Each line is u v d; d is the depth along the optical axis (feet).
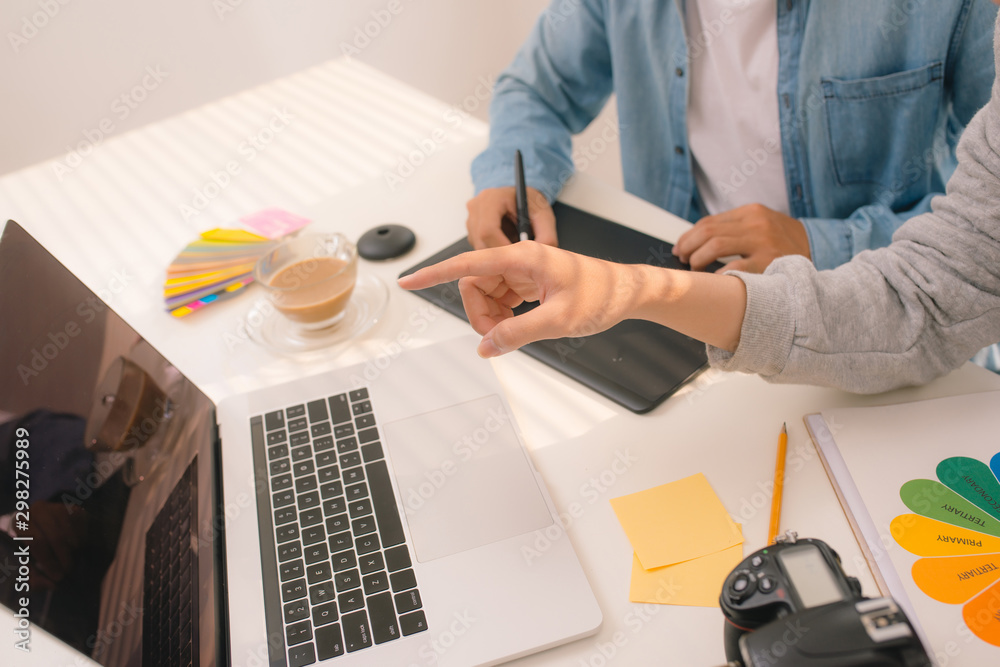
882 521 1.66
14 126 5.62
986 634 1.43
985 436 1.81
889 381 1.92
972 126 1.89
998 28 1.72
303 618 1.67
